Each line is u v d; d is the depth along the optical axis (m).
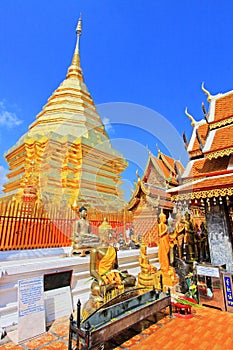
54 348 4.18
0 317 4.80
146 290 5.52
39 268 5.60
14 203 7.52
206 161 8.38
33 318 4.70
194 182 7.55
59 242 8.21
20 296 4.66
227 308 5.90
